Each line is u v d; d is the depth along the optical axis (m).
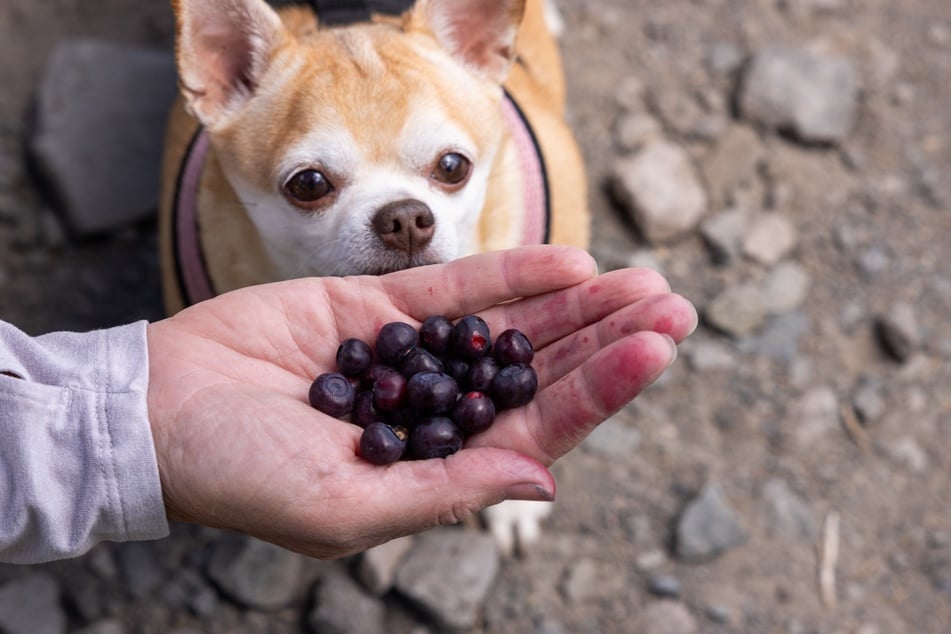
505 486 0.38
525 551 0.57
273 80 0.48
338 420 0.41
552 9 0.71
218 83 0.48
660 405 0.61
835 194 0.67
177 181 0.51
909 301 0.64
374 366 0.43
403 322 0.43
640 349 0.38
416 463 0.39
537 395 0.41
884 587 0.57
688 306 0.40
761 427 0.61
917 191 0.67
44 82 0.67
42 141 0.65
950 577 0.57
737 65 0.71
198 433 0.40
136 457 0.40
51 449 0.40
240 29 0.48
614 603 0.57
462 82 0.49
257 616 0.56
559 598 0.57
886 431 0.61
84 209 0.64
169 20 0.71
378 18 0.53
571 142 0.56
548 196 0.52
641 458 0.60
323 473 0.39
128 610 0.56
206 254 0.51
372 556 0.56
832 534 0.58
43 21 0.71
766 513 0.58
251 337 0.43
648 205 0.65
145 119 0.66
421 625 0.56
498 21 0.49
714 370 0.62
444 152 0.47
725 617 0.56
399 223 0.45
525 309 0.43
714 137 0.68
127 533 0.41
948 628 0.56
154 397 0.41
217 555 0.57
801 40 0.73
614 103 0.70
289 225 0.48
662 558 0.58
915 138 0.69
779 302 0.64
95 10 0.71
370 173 0.46
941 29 0.73
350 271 0.47
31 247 0.65
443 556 0.57
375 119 0.46
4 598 0.56
